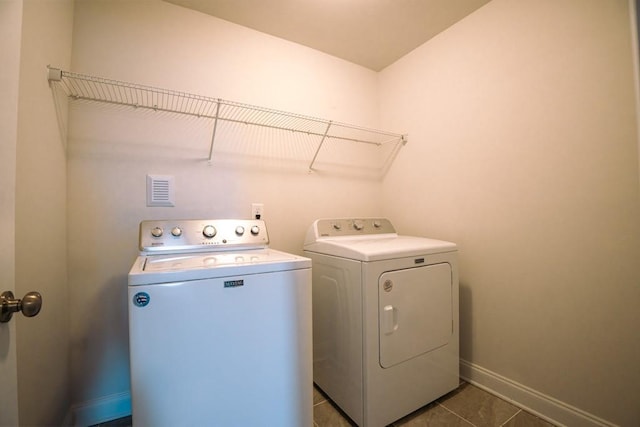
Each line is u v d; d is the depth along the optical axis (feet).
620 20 3.80
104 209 4.70
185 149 5.38
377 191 7.94
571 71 4.25
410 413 4.71
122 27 4.88
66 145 4.40
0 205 2.21
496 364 5.24
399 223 7.39
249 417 3.27
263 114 6.16
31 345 3.10
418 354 4.72
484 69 5.43
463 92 5.82
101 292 4.66
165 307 2.88
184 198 5.36
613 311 3.89
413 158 7.00
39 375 3.30
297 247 6.59
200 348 3.02
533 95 4.69
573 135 4.24
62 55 4.10
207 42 5.61
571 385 4.28
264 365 3.36
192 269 3.02
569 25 4.26
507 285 5.08
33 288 3.16
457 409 4.85
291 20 5.85
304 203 6.73
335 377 4.88
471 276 5.67
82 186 4.55
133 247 4.90
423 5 5.42
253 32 6.13
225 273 3.17
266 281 3.40
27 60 3.06
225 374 3.14
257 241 5.00
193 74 5.45
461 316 5.85
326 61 7.11
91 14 4.66
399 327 4.51
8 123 2.34
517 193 4.93
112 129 4.79
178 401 2.92
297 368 3.59
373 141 7.87
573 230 4.26
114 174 4.79
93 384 4.59
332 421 4.62
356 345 4.38
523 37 4.82
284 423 3.49
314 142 6.91
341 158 7.33
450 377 5.15
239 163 5.92
